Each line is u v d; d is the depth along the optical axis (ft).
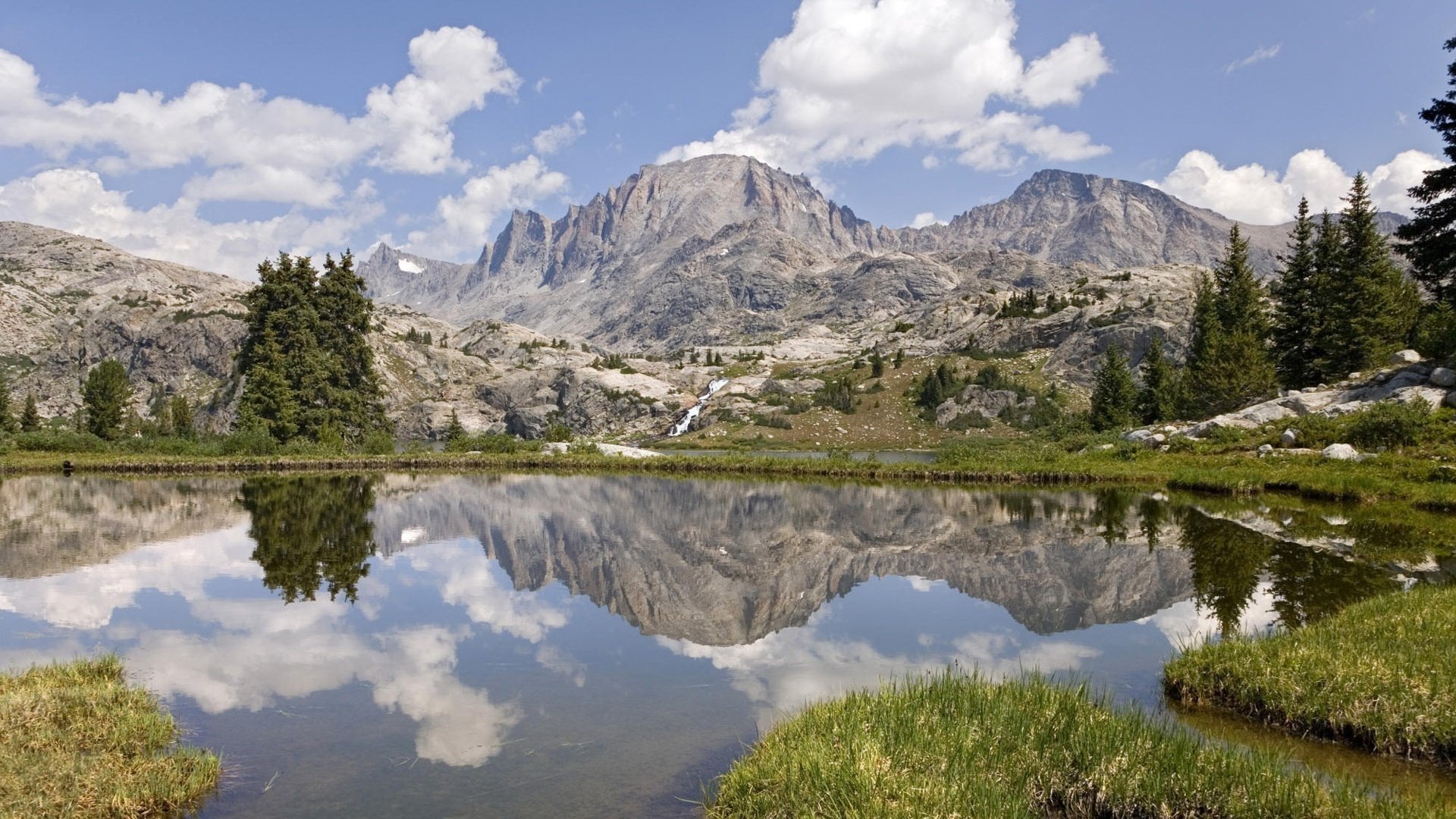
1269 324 289.12
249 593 77.10
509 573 87.45
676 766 37.93
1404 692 38.86
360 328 318.24
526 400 639.35
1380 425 159.63
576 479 211.61
